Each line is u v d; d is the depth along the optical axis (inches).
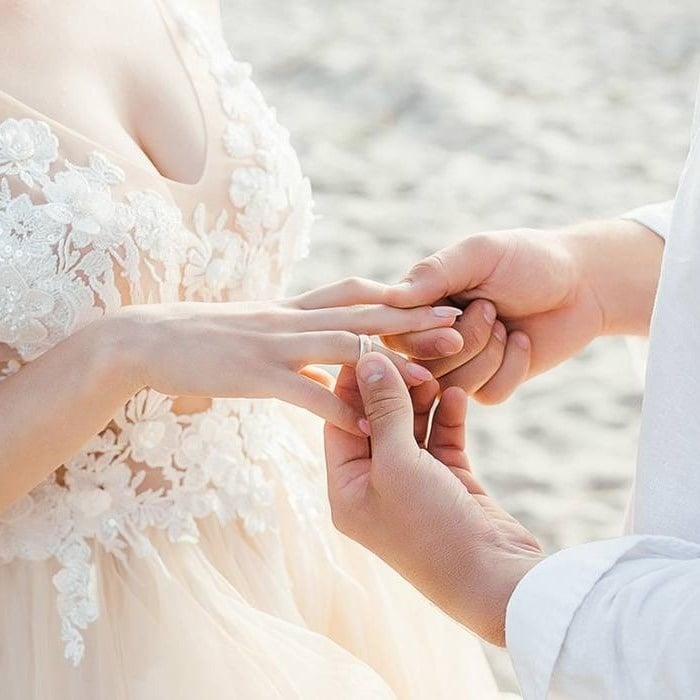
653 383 36.1
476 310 43.1
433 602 37.3
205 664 40.4
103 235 40.1
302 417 47.2
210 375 38.9
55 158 40.1
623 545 34.7
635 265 45.1
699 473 35.5
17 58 41.1
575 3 236.1
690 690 32.8
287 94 182.9
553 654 34.2
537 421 104.1
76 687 40.2
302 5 229.5
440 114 175.8
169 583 41.1
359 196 148.1
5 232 39.3
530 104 181.3
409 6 231.0
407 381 39.9
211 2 46.6
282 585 43.3
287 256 45.2
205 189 42.7
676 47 208.2
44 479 39.9
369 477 38.1
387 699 41.2
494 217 142.9
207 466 42.4
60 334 40.0
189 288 42.2
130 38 43.0
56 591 40.6
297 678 40.7
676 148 166.1
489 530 37.0
